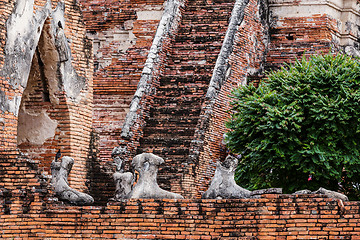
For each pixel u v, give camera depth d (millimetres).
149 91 47375
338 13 57688
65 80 39000
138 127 46000
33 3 36656
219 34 50281
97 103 53938
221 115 46344
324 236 28891
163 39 49406
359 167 41406
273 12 56844
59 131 39219
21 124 39531
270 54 55938
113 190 40062
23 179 32250
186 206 30375
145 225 30578
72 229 31281
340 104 40938
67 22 39312
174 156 44906
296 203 29344
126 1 57781
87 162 39938
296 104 41312
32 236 31656
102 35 58062
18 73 35188
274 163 41188
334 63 43781
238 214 29844
